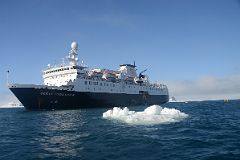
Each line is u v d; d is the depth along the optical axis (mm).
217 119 36250
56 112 59188
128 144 18547
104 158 14812
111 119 37062
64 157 15352
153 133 23250
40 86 61000
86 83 69812
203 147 16844
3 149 18297
